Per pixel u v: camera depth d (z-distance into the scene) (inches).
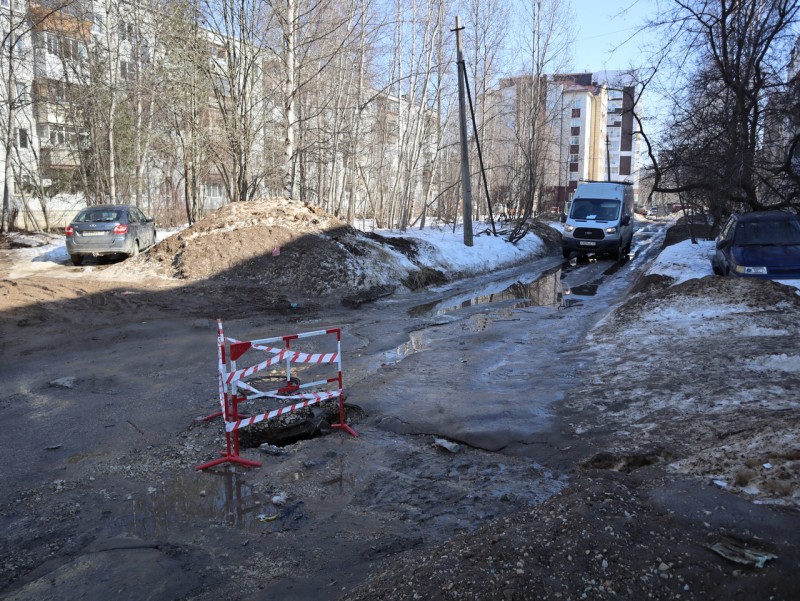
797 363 274.7
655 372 289.7
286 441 247.1
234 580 145.3
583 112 3125.0
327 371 334.6
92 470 207.5
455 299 608.1
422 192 1760.6
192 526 171.3
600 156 3472.0
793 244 506.3
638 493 150.6
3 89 1015.6
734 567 118.6
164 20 833.5
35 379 311.4
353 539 164.2
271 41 798.5
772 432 178.9
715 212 748.6
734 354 299.6
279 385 302.5
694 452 190.7
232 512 179.9
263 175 813.2
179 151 1011.3
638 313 426.0
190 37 766.5
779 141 657.6
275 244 626.8
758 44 603.2
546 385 290.0
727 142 629.9
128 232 671.8
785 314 376.2
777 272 477.4
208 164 1000.2
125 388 297.4
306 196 1253.7
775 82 616.7
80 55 1011.9
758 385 252.8
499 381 302.0
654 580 116.6
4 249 783.7
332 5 966.4
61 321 440.1
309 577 146.2
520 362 338.6
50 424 249.3
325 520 175.2
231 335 419.5
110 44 1027.9
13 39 969.5
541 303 577.0
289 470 209.5
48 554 156.1
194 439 235.6
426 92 1167.6
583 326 445.1
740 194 685.9
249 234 633.0
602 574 118.6
